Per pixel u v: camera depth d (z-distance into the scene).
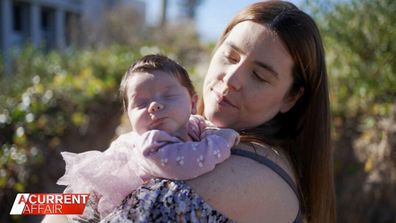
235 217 1.40
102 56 6.79
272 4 1.66
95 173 1.44
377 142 3.85
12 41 17.19
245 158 1.49
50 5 19.14
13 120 4.55
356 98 4.24
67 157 1.55
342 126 4.09
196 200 1.36
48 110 4.73
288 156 1.75
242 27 1.63
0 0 16.89
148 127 1.46
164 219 1.34
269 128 1.74
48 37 19.34
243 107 1.61
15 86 5.78
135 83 1.49
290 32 1.59
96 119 4.82
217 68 1.66
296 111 1.79
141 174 1.44
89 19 17.22
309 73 1.68
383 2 4.71
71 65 6.70
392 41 4.55
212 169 1.41
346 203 3.86
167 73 1.49
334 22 4.87
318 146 1.77
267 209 1.46
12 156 4.27
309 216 1.80
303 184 1.79
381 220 3.70
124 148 1.49
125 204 1.40
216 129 1.50
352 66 4.66
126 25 16.06
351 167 3.94
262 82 1.60
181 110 1.47
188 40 13.91
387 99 4.24
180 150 1.38
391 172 3.71
